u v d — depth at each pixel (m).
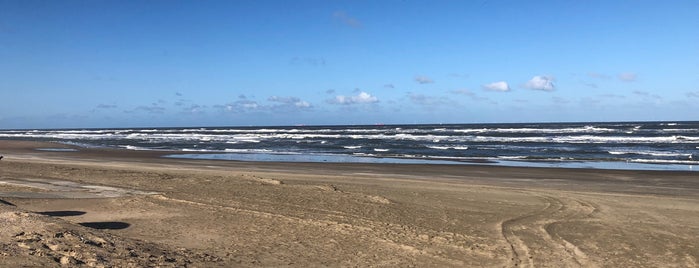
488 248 7.77
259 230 8.84
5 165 22.23
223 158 31.22
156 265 6.01
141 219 9.84
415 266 6.77
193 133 87.31
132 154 35.34
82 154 35.47
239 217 9.98
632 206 11.68
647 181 17.75
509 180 18.14
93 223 9.30
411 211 10.81
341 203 11.59
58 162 26.64
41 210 10.88
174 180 16.09
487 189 14.62
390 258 7.13
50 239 6.65
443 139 53.62
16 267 5.35
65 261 5.76
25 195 13.03
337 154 34.78
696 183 17.08
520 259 7.20
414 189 14.44
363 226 9.13
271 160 29.25
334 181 16.67
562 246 7.98
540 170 22.11
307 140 56.22
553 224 9.66
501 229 9.17
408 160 28.98
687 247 7.95
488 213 10.76
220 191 13.50
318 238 8.27
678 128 76.06
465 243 8.05
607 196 13.27
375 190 14.00
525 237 8.55
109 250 6.46
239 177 16.56
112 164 25.31
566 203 12.12
